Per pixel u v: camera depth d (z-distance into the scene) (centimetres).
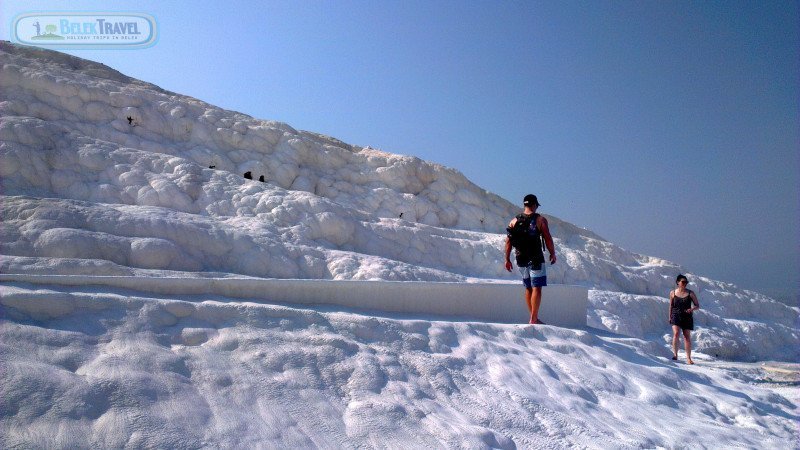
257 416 327
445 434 360
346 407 364
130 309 370
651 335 1387
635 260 2005
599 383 522
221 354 369
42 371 290
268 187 1214
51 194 914
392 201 1683
